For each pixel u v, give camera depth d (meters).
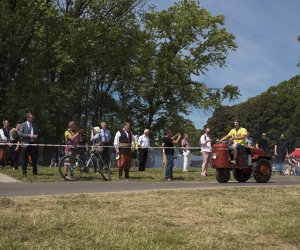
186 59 47.31
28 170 18.36
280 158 26.45
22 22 34.16
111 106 44.31
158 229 7.46
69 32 37.38
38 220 7.37
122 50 41.81
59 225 7.12
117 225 7.49
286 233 7.77
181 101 47.84
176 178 17.94
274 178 20.70
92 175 16.94
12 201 8.94
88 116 42.66
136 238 6.79
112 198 9.91
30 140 16.14
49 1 36.81
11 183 13.88
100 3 40.09
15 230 6.79
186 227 7.80
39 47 36.19
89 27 37.75
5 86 33.62
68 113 36.94
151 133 47.38
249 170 16.78
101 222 7.61
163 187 13.22
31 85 34.31
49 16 36.41
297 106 88.38
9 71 33.91
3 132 20.23
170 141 17.50
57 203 8.97
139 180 16.58
